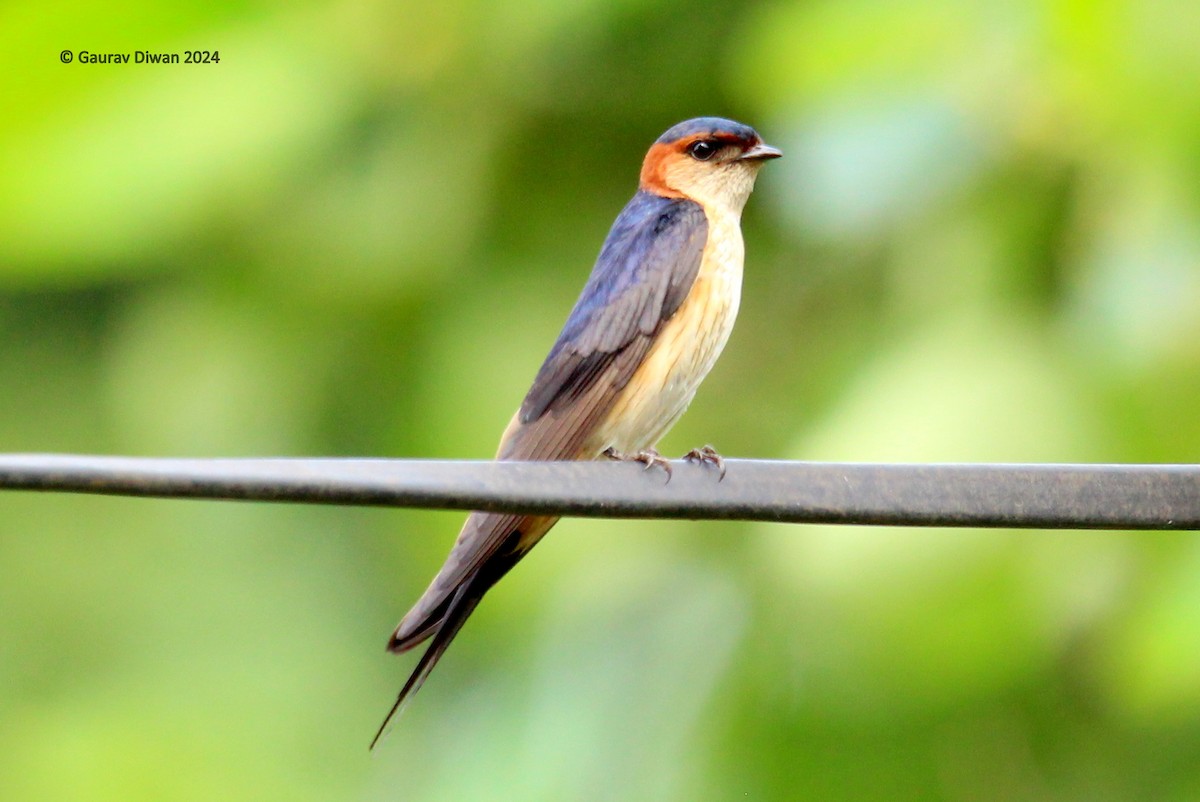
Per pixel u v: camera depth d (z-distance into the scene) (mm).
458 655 14469
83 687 15469
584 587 12625
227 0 11469
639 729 11922
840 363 11641
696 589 12289
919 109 10617
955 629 10078
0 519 15969
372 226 12023
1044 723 11312
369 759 15102
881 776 11398
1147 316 10000
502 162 12398
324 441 12633
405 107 12039
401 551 14484
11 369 14609
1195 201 10055
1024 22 10453
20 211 11156
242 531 15984
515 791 12297
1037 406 10062
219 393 12430
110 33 11227
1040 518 7445
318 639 15531
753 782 11500
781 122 10961
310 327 12312
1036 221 10703
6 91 11117
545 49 11984
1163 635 9828
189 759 14906
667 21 12406
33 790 14727
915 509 7418
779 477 7344
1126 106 10164
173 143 11242
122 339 13266
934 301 10766
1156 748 11523
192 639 15617
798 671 11266
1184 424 9875
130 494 6156
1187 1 10062
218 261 11953
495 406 12086
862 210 10695
